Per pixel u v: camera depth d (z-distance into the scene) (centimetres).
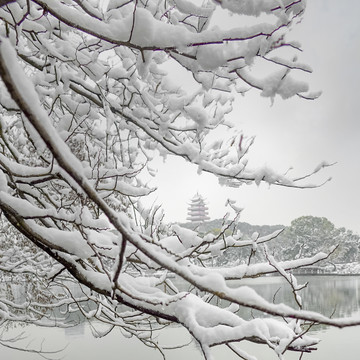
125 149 470
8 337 1819
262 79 230
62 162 112
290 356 1759
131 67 375
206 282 139
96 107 457
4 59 94
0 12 263
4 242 651
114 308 352
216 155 417
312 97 236
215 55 217
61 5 215
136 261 268
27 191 313
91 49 368
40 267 536
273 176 345
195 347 1741
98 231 269
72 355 1560
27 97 100
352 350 1866
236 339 199
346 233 7100
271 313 133
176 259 237
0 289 678
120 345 1770
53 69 377
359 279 5756
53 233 223
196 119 349
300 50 214
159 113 389
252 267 239
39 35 330
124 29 214
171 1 250
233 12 203
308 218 6662
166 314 214
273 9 202
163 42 213
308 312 132
